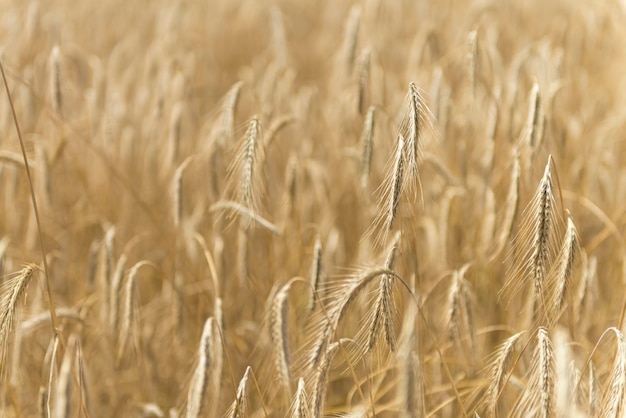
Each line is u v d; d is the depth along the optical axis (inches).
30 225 204.2
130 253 222.7
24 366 169.8
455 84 275.3
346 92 247.0
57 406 114.0
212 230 197.6
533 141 154.9
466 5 406.9
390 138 173.2
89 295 188.4
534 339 143.7
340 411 150.3
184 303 179.8
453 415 152.5
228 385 163.2
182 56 309.3
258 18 440.8
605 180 218.7
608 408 106.4
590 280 153.6
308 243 197.2
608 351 157.1
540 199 114.0
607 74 301.0
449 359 153.0
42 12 348.8
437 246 184.4
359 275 118.0
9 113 221.9
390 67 313.9
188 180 238.2
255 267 190.9
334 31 425.4
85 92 267.6
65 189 246.4
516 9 378.9
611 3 329.1
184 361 180.7
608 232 179.2
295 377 141.9
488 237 176.1
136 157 261.6
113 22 411.5
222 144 177.0
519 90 213.9
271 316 147.2
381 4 347.6
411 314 95.0
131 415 170.2
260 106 211.0
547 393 105.0
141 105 270.2
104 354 179.5
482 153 220.8
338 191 219.3
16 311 124.0
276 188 222.1
